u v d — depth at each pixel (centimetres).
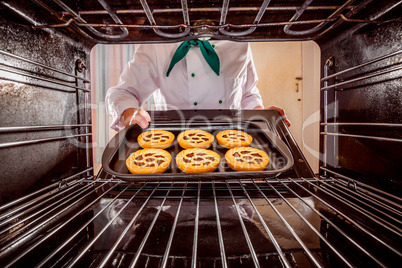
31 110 49
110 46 230
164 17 53
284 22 52
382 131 49
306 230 39
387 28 47
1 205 39
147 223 41
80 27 57
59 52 58
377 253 32
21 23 46
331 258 32
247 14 52
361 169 55
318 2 47
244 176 47
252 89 133
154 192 52
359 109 56
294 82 259
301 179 53
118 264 31
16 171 45
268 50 259
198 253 33
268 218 43
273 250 34
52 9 45
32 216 38
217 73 99
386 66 47
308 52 256
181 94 115
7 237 34
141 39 62
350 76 59
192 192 52
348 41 58
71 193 51
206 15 53
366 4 43
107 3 45
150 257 32
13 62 44
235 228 40
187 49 98
